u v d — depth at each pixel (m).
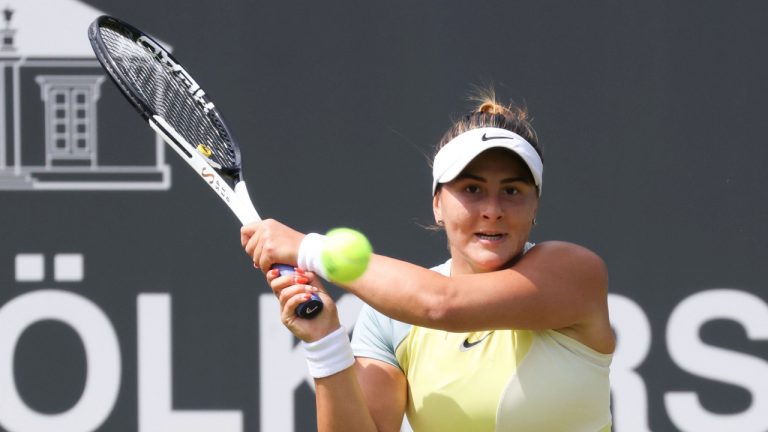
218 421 20.23
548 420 10.91
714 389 20.17
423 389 11.30
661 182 20.38
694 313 20.27
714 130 20.38
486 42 20.44
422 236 20.30
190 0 20.41
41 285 20.22
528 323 10.72
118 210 20.28
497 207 10.81
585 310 10.89
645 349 20.25
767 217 20.27
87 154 20.28
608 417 11.38
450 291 10.58
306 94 20.41
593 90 20.41
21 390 20.16
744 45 20.34
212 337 20.25
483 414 10.95
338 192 20.36
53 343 20.25
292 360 20.31
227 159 13.33
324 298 11.15
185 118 13.86
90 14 20.34
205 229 20.33
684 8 20.41
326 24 20.44
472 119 11.34
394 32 20.47
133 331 20.25
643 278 20.31
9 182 20.22
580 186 20.38
